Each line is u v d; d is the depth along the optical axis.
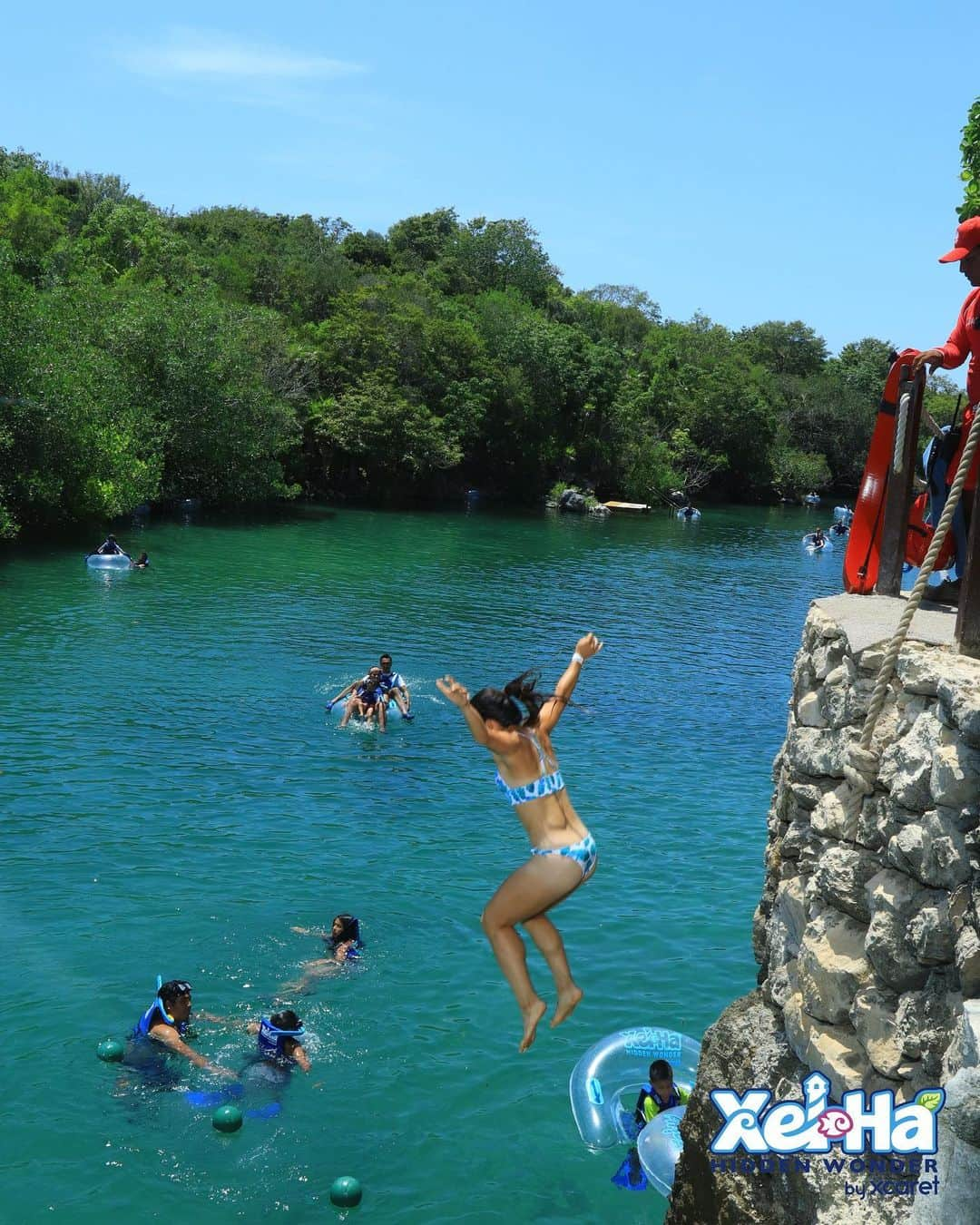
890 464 7.65
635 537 71.06
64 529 49.81
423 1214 9.42
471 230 121.88
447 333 81.75
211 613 35.00
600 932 14.40
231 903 14.79
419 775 20.77
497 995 12.91
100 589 37.62
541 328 91.25
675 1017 12.49
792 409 120.88
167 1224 9.09
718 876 16.45
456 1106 10.87
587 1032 12.18
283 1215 9.28
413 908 14.97
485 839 17.66
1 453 43.91
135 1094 10.71
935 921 5.27
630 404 96.06
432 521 69.88
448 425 80.94
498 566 52.19
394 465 77.00
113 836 16.81
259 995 12.59
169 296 62.47
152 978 12.78
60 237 79.31
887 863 5.85
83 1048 11.36
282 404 66.06
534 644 34.09
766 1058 6.78
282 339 73.00
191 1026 11.86
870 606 7.21
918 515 8.05
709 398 107.12
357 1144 10.27
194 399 59.72
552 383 89.62
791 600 48.66
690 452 104.06
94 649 29.06
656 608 43.72
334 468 77.62
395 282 96.31
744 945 14.25
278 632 33.03
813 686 7.12
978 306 7.05
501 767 5.18
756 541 74.44
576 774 21.09
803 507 110.69
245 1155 9.98
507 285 116.38
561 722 25.09
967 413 7.46
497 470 87.69
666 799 19.91
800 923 6.72
